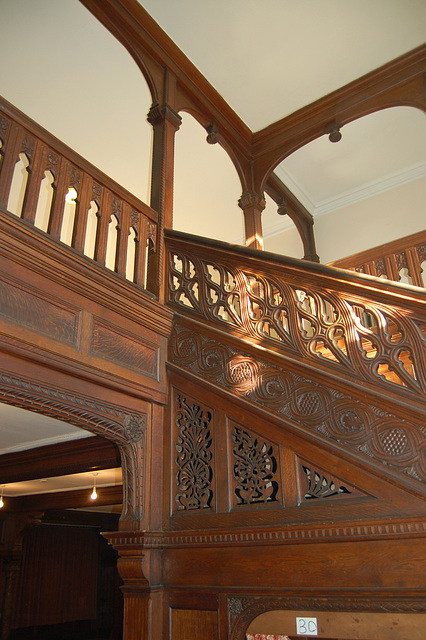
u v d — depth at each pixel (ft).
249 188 20.56
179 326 12.92
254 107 20.40
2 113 9.77
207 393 11.73
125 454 11.44
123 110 21.11
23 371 9.08
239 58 18.29
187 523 10.95
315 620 8.84
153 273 13.56
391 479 8.54
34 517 29.53
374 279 9.85
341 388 9.69
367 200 26.35
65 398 9.87
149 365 12.06
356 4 16.29
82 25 17.16
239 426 10.96
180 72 18.11
